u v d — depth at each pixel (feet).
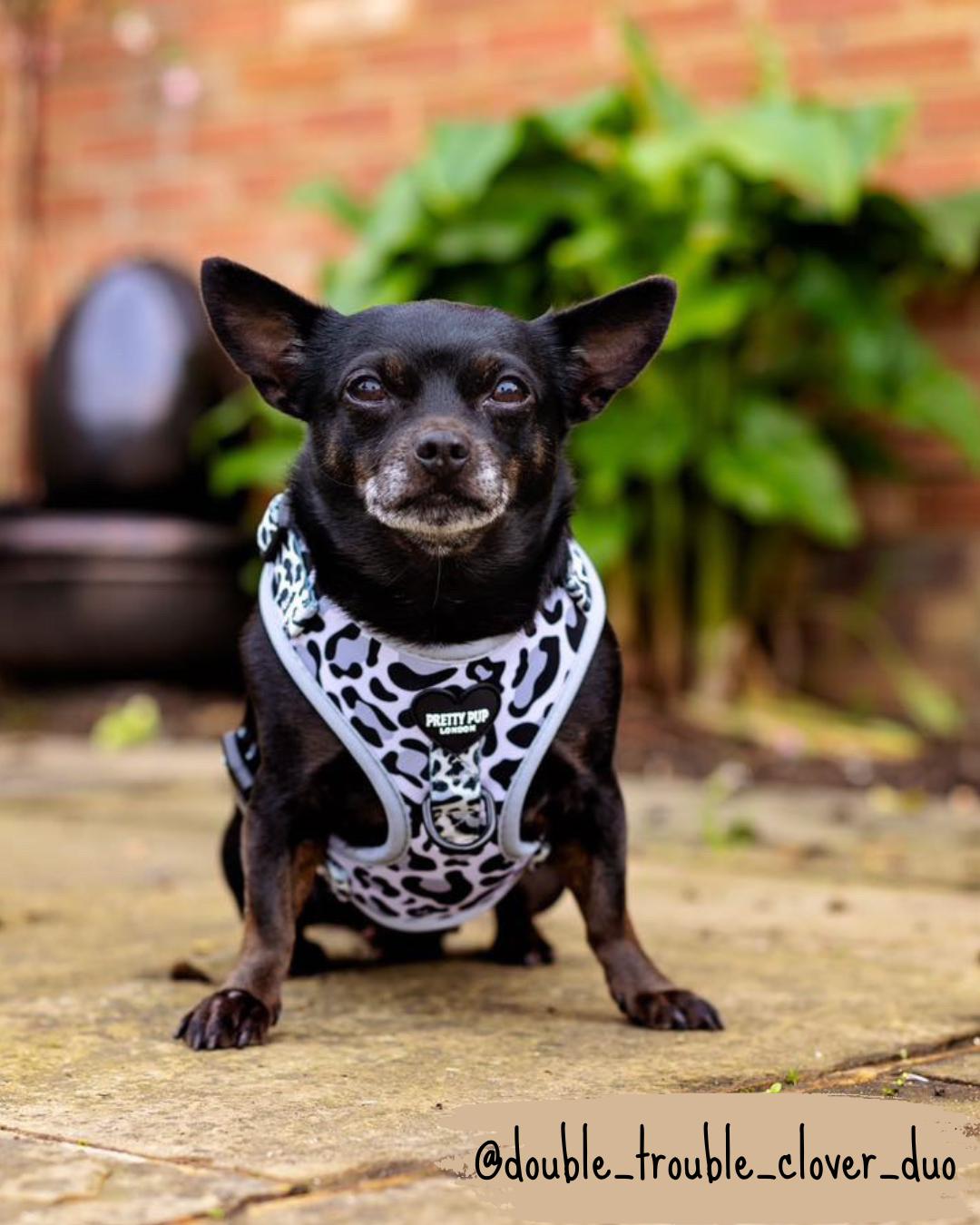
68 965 4.19
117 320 9.11
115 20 10.00
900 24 8.16
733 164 7.49
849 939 4.50
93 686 9.24
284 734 3.74
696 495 8.02
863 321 7.52
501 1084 3.40
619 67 8.74
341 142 9.49
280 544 3.85
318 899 4.13
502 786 3.73
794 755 7.50
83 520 8.89
